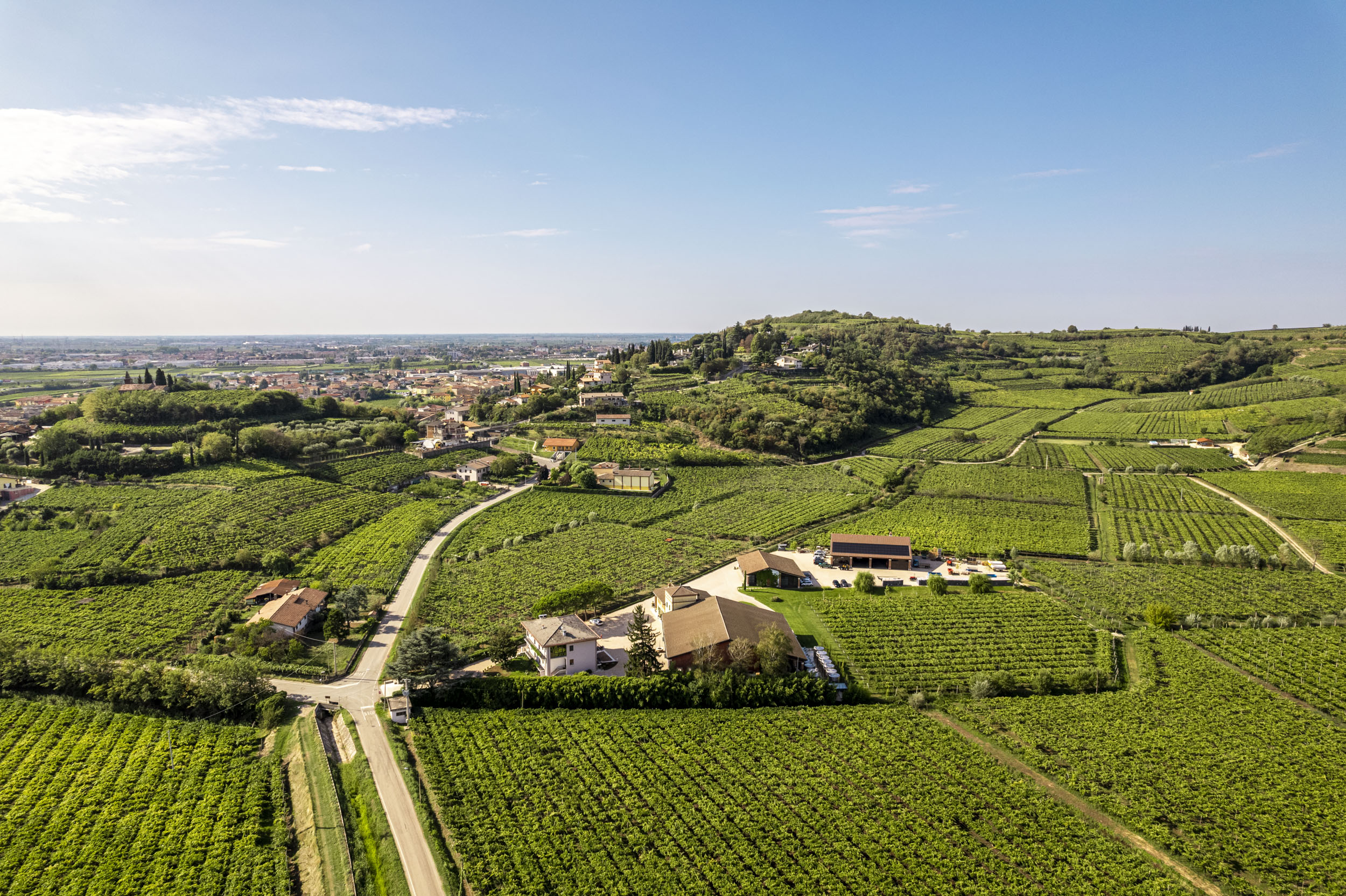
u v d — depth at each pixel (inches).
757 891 2249.0
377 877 2346.2
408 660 3425.2
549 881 2284.7
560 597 4232.3
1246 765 2864.2
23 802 2689.5
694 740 3070.9
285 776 2886.3
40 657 3577.8
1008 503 6968.5
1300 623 4281.5
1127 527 6200.8
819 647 3944.4
